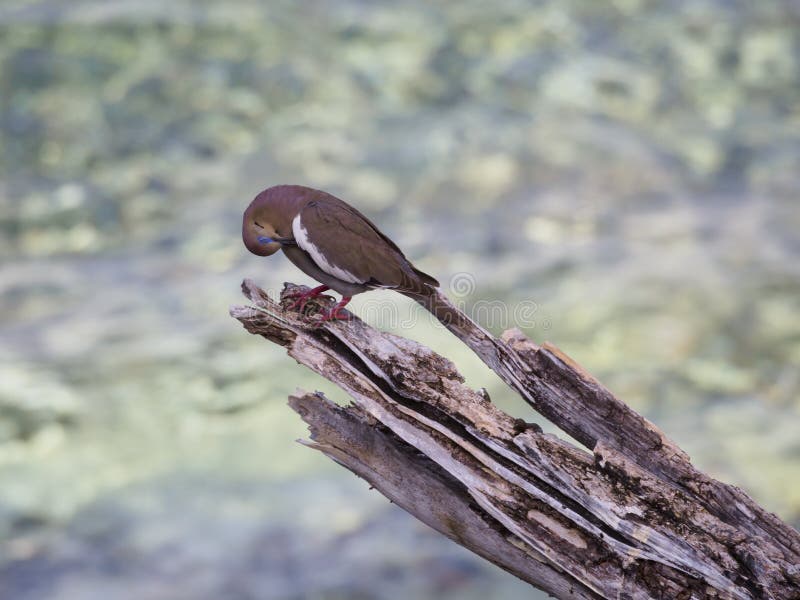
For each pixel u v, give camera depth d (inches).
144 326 704.4
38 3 1103.6
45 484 551.8
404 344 214.7
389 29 1125.1
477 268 774.5
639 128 1006.4
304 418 212.7
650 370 646.5
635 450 213.6
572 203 882.8
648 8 1213.1
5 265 793.6
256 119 992.2
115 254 814.5
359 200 884.6
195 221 853.8
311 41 1095.6
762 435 577.6
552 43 1133.1
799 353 664.4
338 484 550.6
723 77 1100.5
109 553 498.0
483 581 469.7
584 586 198.5
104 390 630.5
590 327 694.5
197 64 1038.4
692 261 781.3
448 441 206.7
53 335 692.7
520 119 1006.4
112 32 1056.8
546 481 201.6
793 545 201.3
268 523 516.1
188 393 630.5
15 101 976.9
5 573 481.4
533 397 220.8
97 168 922.1
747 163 954.1
